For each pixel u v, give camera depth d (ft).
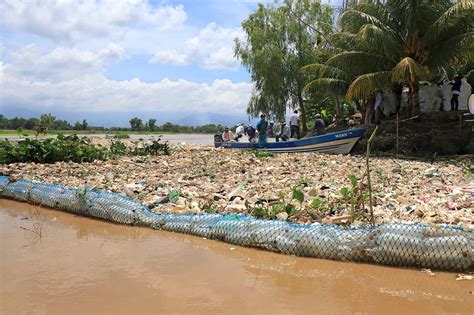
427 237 16.74
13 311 13.33
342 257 17.81
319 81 74.33
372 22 61.87
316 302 14.11
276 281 15.94
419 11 59.88
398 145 60.59
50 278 16.07
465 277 15.83
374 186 31.81
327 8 99.50
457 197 27.27
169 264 17.70
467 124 58.44
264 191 30.55
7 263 17.76
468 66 72.64
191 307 13.66
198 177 39.45
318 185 32.30
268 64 97.40
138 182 36.09
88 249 19.77
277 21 99.76
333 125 85.76
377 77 60.90
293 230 19.03
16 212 28.25
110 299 14.23
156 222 23.43
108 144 79.41
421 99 67.87
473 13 57.11
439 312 13.32
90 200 26.53
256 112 103.86
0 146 53.93
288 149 66.80
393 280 15.87
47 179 38.32
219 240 20.95
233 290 15.07
